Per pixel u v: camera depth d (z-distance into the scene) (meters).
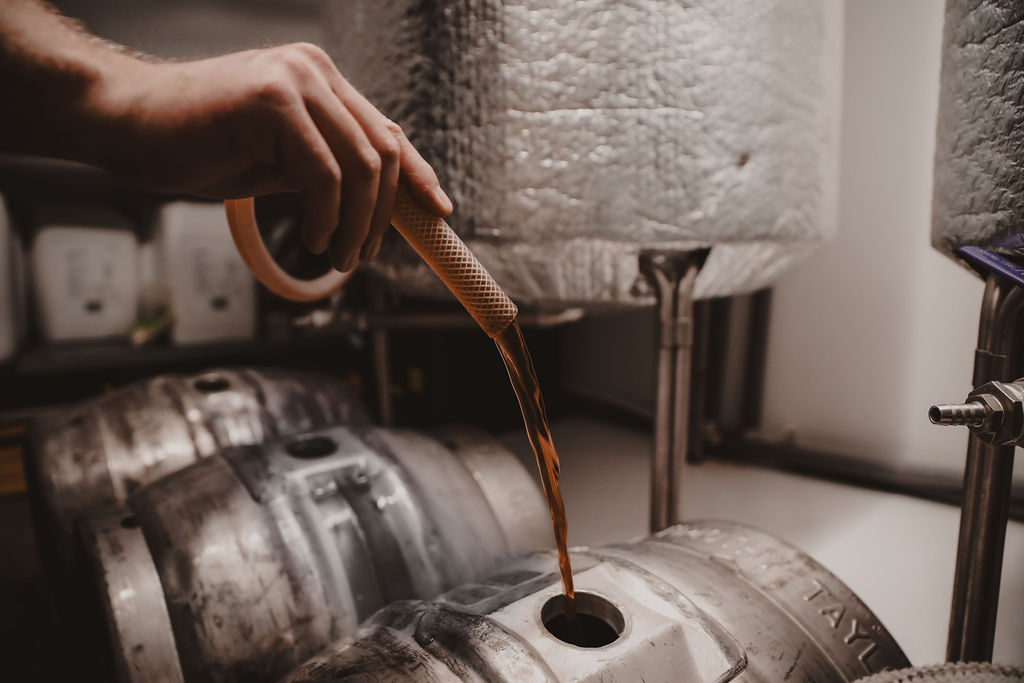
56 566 0.93
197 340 2.09
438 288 1.03
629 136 0.82
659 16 0.79
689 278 0.93
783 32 0.86
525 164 0.83
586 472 1.94
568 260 0.89
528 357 0.51
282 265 1.03
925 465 1.64
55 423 1.04
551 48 0.80
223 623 0.66
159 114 0.40
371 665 0.48
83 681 0.88
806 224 0.97
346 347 2.37
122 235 2.10
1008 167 0.56
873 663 0.58
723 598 0.58
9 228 1.82
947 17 0.68
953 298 1.55
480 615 0.50
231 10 1.90
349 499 0.80
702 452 1.95
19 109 0.41
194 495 0.75
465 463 1.02
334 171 0.41
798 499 1.66
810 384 1.85
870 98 1.63
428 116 0.86
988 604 0.67
